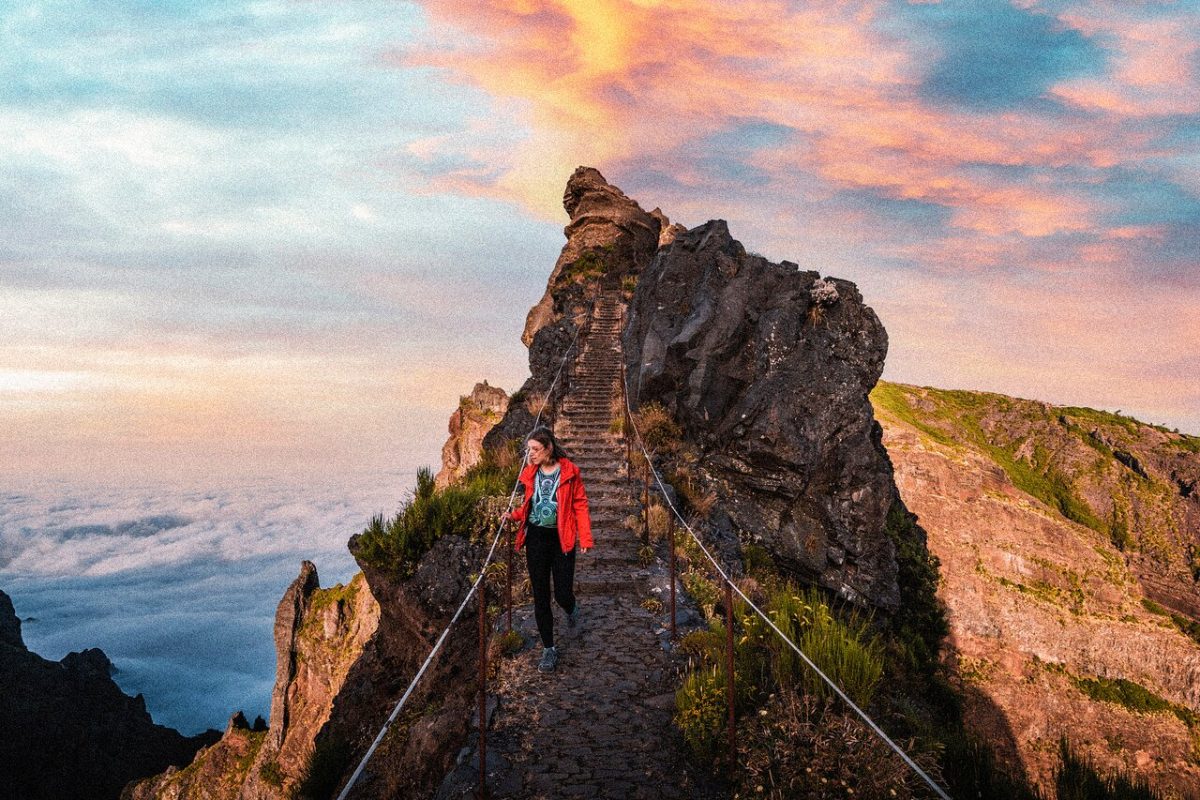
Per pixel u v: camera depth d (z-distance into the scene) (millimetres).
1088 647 43656
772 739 4871
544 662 6430
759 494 16859
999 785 5613
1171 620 46094
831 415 17266
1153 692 42344
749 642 6332
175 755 98000
